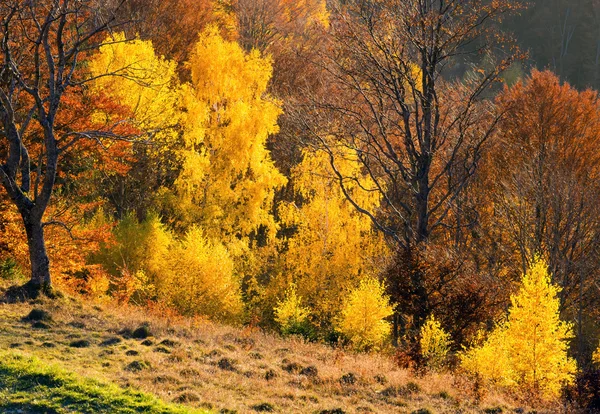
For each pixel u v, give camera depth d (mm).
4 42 31094
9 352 20141
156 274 48500
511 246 57906
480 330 38250
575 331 58500
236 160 56156
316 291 56219
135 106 51594
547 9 140500
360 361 28547
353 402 21547
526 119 61438
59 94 30484
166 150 55906
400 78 45625
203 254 48031
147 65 52031
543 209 52875
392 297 42312
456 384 25031
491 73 46438
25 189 30594
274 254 58781
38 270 29891
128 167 42906
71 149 39938
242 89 58156
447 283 40094
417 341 31938
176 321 31234
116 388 18359
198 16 73062
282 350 28156
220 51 57750
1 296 28547
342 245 56781
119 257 48781
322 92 51812
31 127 38781
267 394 21141
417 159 45656
